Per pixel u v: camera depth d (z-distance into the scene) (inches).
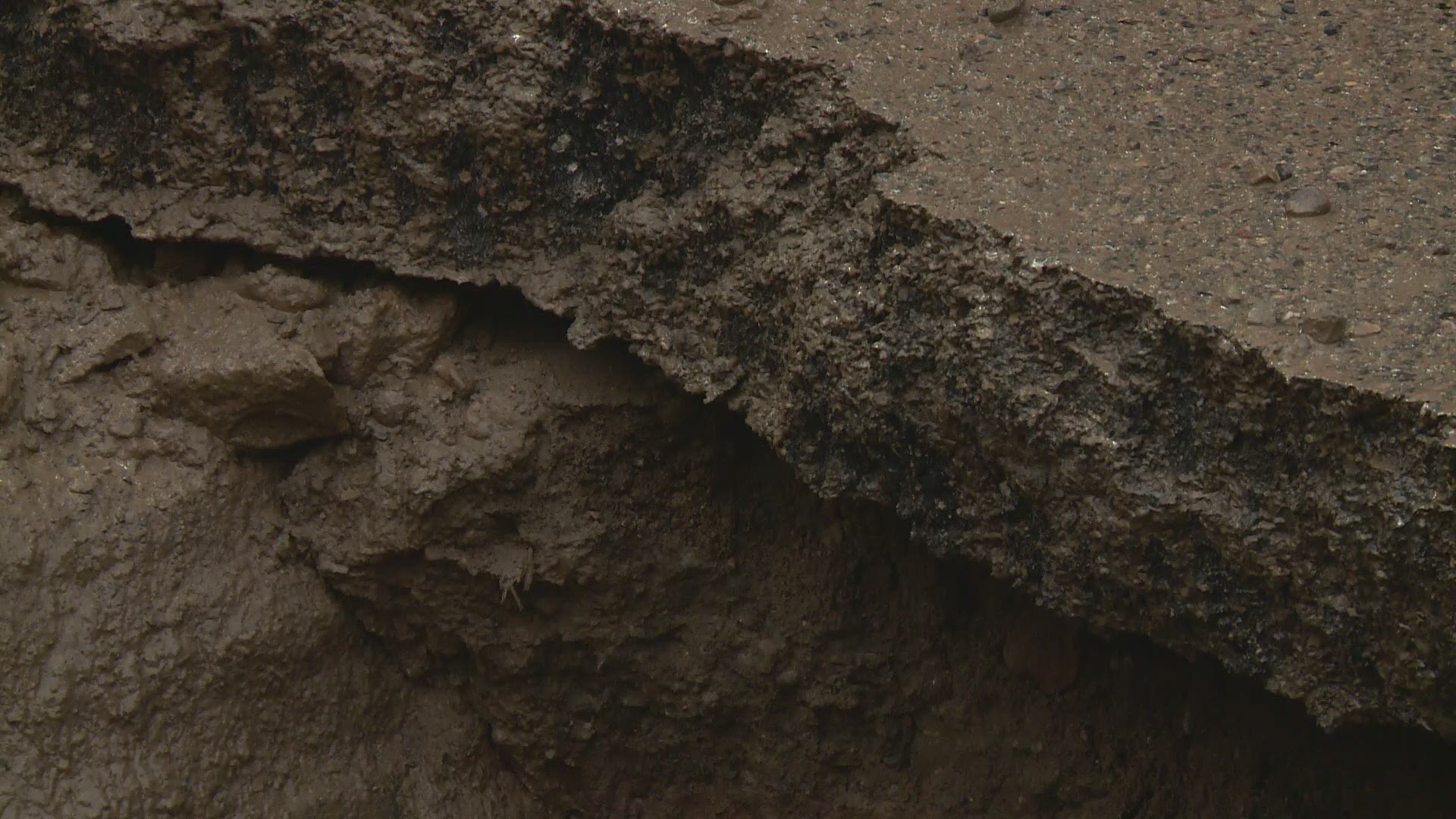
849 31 96.0
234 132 99.5
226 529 100.0
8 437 98.7
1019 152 93.6
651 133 97.0
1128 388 90.7
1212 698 100.5
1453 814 98.1
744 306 96.3
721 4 96.0
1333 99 94.9
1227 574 91.0
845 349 93.7
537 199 98.3
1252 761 100.1
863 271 93.7
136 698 98.4
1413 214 91.7
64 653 97.9
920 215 92.5
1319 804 99.5
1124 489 91.0
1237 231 91.7
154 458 99.7
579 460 100.7
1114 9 97.4
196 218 100.0
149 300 100.1
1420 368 88.6
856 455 95.0
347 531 100.7
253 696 100.3
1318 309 89.5
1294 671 91.0
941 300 92.5
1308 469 89.4
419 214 99.1
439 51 97.7
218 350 99.3
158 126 99.7
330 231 99.6
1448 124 94.0
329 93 98.7
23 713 97.4
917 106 94.3
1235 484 90.3
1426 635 88.8
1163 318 90.2
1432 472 87.9
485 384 100.4
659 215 97.0
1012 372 91.7
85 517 98.6
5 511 97.8
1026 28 96.7
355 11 97.8
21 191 100.7
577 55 96.8
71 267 100.0
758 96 95.6
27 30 99.6
